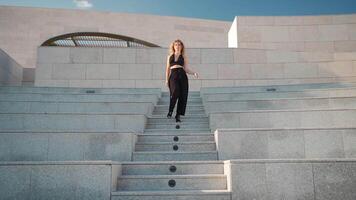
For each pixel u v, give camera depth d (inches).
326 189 161.2
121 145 217.0
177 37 1029.2
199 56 461.7
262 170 164.9
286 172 163.9
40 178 162.6
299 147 210.7
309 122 257.3
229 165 166.9
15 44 885.8
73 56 457.1
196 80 455.2
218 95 354.0
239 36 550.9
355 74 455.8
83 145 217.0
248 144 213.3
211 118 262.4
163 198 162.6
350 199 159.3
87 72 454.3
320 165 163.6
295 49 547.2
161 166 192.1
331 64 460.4
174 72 275.6
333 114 256.2
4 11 899.4
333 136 210.1
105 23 977.5
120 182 178.4
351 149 207.0
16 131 216.8
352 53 460.8
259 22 554.6
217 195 162.7
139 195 162.2
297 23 553.9
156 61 458.0
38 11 922.1
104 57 458.3
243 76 458.3
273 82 458.0
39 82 449.4
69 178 163.0
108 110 319.6
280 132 213.5
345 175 161.6
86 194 161.6
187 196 162.9
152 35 1008.9
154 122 286.8
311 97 318.7
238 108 313.9
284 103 311.3
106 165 164.4
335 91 343.9
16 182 161.8
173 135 241.8
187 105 339.0
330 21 551.8
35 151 215.3
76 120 269.3
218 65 460.1
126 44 880.9
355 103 299.1
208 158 214.4
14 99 354.9
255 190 163.0
